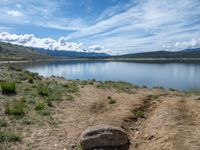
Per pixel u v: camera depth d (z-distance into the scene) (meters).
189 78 54.22
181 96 16.47
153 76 59.97
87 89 19.11
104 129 9.23
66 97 15.45
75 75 63.47
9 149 8.48
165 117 11.31
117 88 20.16
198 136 9.11
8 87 14.66
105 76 60.66
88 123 11.19
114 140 9.12
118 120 11.43
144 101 14.66
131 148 9.19
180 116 11.29
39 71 75.56
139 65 122.69
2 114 11.32
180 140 8.93
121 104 13.93
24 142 9.09
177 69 85.44
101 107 13.73
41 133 9.91
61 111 12.73
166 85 41.84
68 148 8.98
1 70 21.78
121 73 70.62
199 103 13.52
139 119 11.74
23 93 14.95
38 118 11.34
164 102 14.09
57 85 19.34
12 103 12.85
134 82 46.78
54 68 96.38
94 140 8.98
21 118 11.11
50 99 14.48
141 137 9.91
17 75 20.67
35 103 13.42
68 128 10.60
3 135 9.25
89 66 119.50
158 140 9.30
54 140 9.47
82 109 13.30
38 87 16.95
